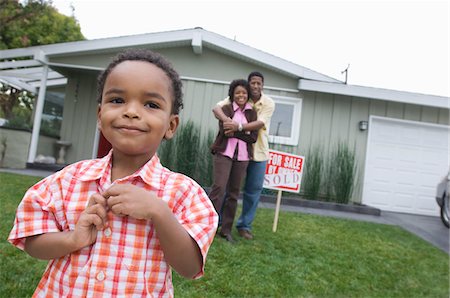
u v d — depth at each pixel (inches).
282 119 296.4
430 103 289.0
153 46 293.4
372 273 107.7
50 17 476.7
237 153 118.3
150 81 30.6
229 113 120.8
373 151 303.6
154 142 31.1
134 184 33.0
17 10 344.8
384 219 232.7
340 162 289.1
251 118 121.9
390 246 145.2
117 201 28.4
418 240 166.1
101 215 28.8
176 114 36.0
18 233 30.8
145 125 30.1
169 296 33.0
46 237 30.1
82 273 29.6
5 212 122.9
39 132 316.8
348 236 153.2
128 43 282.4
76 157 333.4
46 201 31.8
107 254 29.8
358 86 284.0
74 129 334.6
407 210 305.6
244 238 126.4
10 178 208.1
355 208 253.4
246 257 104.6
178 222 30.3
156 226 28.9
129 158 33.7
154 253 31.3
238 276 89.5
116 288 29.5
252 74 126.0
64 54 291.1
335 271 104.6
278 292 83.6
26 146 302.2
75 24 525.0
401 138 306.3
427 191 307.6
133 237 30.5
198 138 287.7
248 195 128.0
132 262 30.1
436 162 308.5
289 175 150.9
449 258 137.6
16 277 73.9
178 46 295.4
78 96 336.2
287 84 295.9
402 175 306.3
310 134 294.5
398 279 105.6
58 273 30.9
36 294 32.1
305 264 106.6
